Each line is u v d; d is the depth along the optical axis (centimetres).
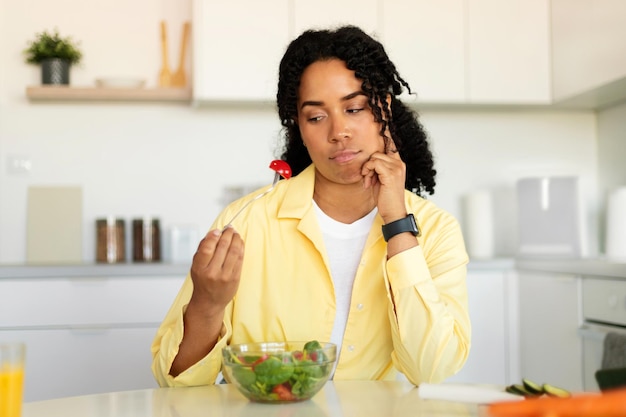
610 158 349
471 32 324
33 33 333
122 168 336
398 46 319
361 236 142
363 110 132
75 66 336
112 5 338
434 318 122
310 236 138
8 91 330
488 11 326
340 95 130
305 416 96
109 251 321
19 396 81
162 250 337
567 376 272
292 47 139
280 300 139
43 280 282
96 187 334
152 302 288
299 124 139
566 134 361
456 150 355
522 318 306
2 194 329
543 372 290
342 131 131
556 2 325
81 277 284
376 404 103
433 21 321
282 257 141
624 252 303
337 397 109
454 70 323
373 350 137
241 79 311
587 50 301
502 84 326
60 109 333
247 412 99
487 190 357
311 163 159
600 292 253
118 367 285
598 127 358
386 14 318
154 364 127
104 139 335
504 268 310
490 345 307
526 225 328
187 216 339
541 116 359
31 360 281
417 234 128
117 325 286
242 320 139
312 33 136
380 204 130
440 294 134
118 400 109
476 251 336
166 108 339
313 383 102
